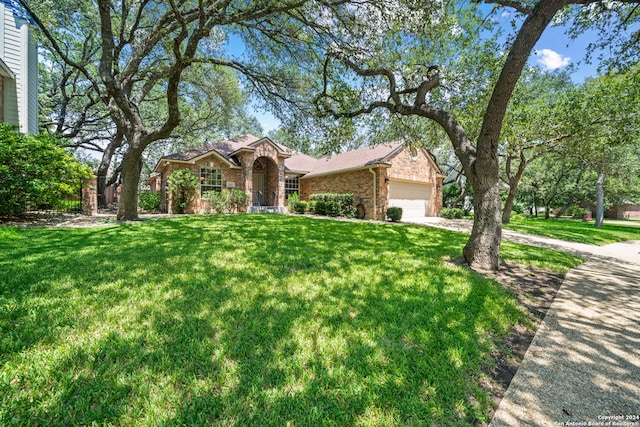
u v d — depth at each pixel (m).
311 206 16.23
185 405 1.61
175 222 9.23
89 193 11.05
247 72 10.39
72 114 20.19
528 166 21.44
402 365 2.05
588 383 2.07
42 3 9.80
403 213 15.36
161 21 8.55
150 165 27.02
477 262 4.94
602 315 3.32
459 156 5.35
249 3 7.50
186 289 3.25
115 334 2.24
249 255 4.94
